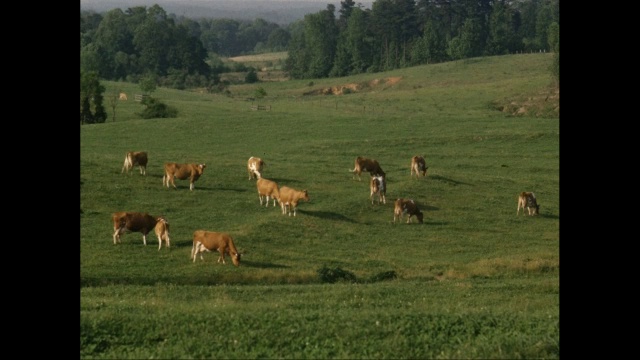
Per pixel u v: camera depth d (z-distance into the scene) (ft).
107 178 142.31
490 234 128.06
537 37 650.84
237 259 100.53
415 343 50.83
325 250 113.29
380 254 112.88
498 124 265.95
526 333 53.88
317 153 209.87
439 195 151.02
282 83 613.11
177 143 227.20
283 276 95.25
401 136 243.81
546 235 128.77
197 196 137.90
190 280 92.99
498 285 87.20
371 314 58.95
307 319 57.36
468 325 55.42
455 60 609.83
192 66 599.98
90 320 55.11
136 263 98.27
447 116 297.33
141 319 56.03
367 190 150.92
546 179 175.83
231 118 271.08
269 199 138.92
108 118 307.99
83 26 650.43
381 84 535.60
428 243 120.47
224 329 53.93
